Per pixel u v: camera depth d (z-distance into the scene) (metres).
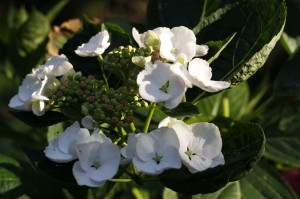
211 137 0.54
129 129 0.57
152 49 0.56
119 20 0.77
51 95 0.57
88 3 1.76
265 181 0.69
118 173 0.61
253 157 0.52
